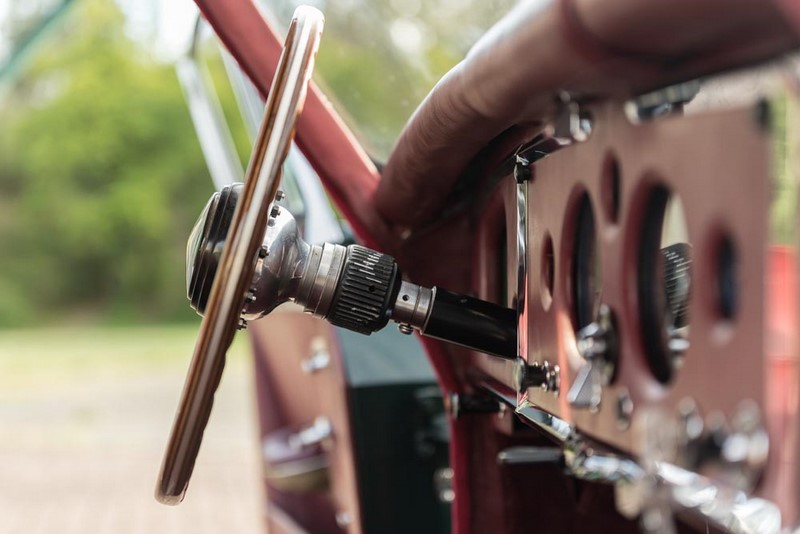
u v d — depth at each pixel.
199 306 1.16
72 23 22.61
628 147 0.85
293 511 2.82
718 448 0.76
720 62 0.74
